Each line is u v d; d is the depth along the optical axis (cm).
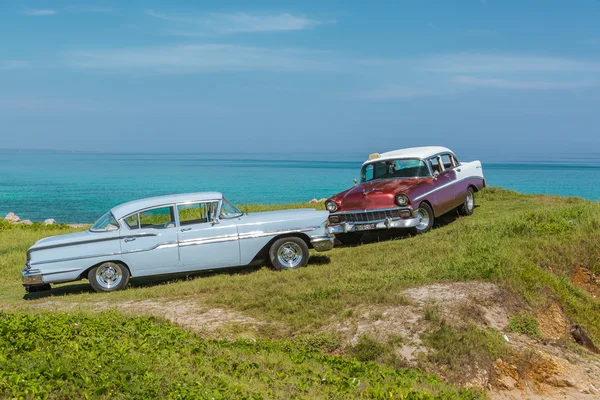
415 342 891
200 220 1348
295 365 782
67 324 819
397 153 1809
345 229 1633
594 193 6381
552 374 892
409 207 1585
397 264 1292
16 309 1124
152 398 585
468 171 1958
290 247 1366
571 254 1320
